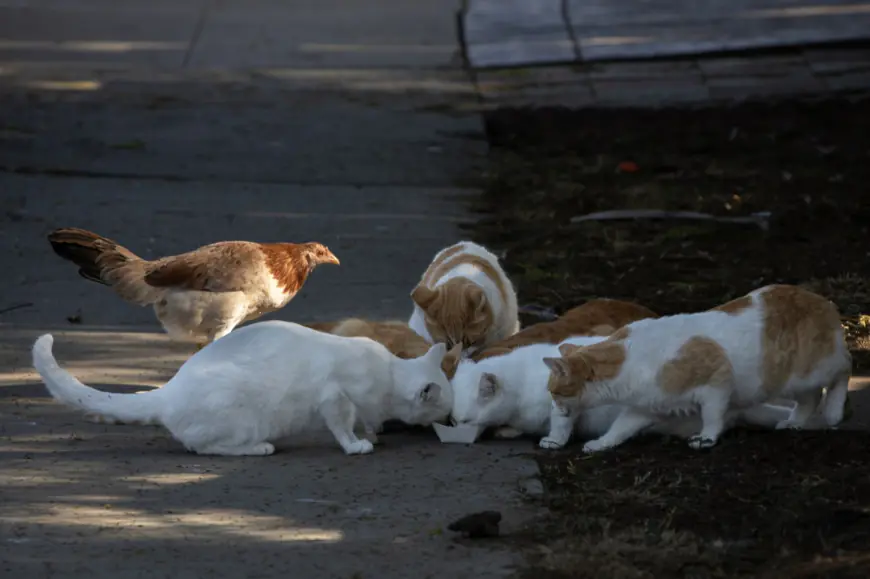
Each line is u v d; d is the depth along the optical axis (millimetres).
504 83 25438
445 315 10023
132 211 17062
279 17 31062
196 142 21094
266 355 8695
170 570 6754
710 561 6828
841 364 8719
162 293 10672
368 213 17234
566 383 8516
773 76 25156
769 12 29266
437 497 7871
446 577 6680
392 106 23703
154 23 30312
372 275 14398
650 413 8641
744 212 17266
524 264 14844
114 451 8781
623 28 28875
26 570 6730
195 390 8602
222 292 10688
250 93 24531
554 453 8750
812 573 6668
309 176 19234
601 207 17578
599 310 10203
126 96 24109
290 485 8086
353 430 9078
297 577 6680
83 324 12406
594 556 6902
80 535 7230
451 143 21328
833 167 19781
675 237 16016
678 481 8008
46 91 24297
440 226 16609
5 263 14523
